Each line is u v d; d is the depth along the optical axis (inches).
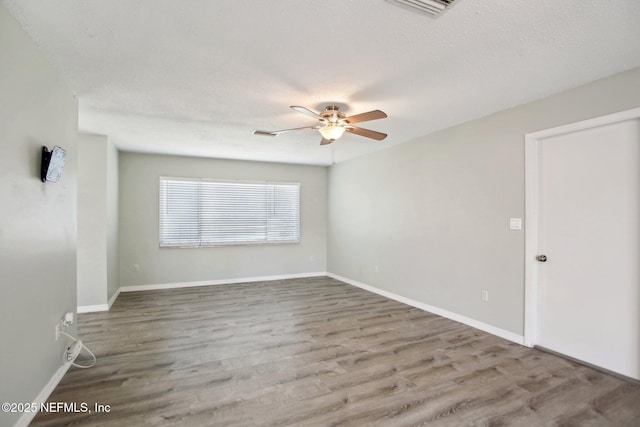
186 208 226.1
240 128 152.5
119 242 207.5
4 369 65.7
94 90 106.6
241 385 94.7
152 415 80.2
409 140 179.8
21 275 72.6
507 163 128.1
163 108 124.4
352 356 114.5
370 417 80.2
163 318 156.3
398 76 97.3
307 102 118.0
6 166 66.2
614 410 83.4
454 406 85.0
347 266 241.3
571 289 111.7
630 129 97.2
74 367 104.9
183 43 79.0
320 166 268.4
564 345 113.9
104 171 167.0
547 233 118.3
